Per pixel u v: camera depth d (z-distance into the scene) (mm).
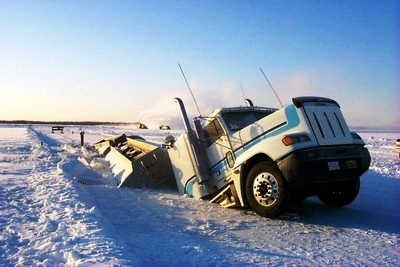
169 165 10688
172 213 7840
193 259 5156
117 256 4605
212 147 8750
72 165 13945
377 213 7902
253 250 5656
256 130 7754
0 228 5840
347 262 5230
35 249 4930
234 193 7988
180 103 9344
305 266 5055
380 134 59750
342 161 6926
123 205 8555
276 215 7074
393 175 13281
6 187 9188
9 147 23094
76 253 4668
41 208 7137
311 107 7164
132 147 14875
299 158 6688
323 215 7676
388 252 5641
